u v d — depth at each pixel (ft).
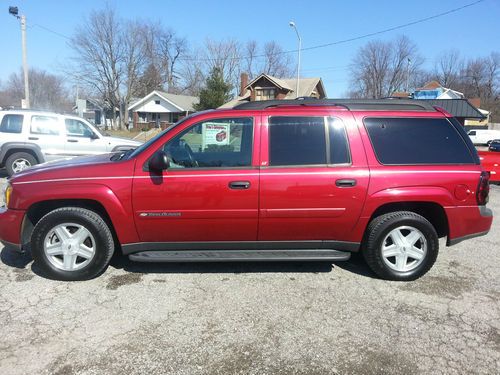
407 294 12.91
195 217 12.95
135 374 8.89
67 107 302.66
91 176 12.87
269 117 13.32
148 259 13.15
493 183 38.88
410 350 9.90
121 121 206.69
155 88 225.97
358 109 13.62
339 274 14.43
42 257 13.19
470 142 13.83
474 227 13.70
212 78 136.87
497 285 13.73
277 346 10.00
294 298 12.52
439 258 16.33
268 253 13.57
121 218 12.89
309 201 13.00
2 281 13.33
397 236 13.66
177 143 13.08
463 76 272.51
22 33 78.02
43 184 12.94
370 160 13.20
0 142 31.07
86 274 13.34
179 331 10.59
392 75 257.34
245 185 12.80
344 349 9.91
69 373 8.87
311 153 13.15
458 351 9.88
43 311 11.44
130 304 11.96
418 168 13.26
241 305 12.03
